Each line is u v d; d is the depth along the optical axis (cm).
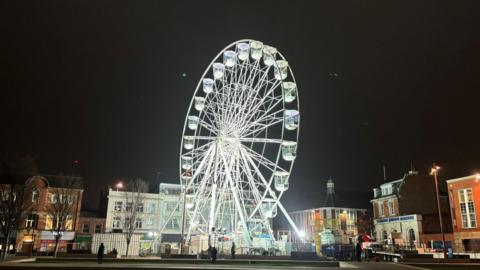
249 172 5359
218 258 4484
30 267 3023
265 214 5347
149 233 7988
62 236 7338
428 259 4291
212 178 5519
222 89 5534
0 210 5712
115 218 8406
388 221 7906
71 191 7194
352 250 5053
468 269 3247
